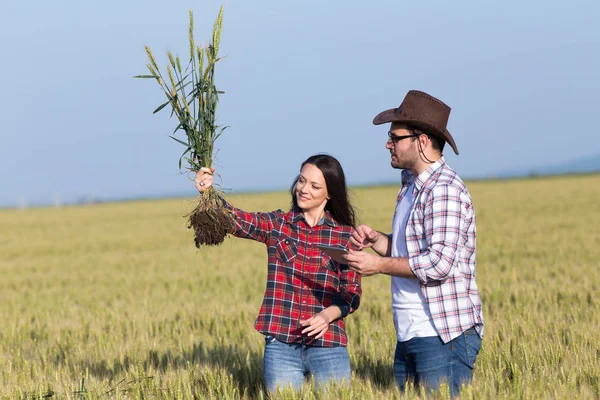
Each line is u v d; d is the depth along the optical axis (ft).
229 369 29.53
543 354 28.37
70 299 66.44
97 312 52.75
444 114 22.82
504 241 103.71
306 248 25.03
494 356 27.86
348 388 22.58
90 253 122.01
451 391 22.39
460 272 22.49
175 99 24.56
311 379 24.14
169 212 277.44
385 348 32.09
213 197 24.66
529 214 163.43
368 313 44.93
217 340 37.93
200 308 51.52
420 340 22.67
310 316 24.79
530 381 23.67
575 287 54.08
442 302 22.36
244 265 89.51
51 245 142.20
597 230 116.78
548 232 116.57
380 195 324.80
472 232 22.74
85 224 216.95
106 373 31.32
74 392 25.68
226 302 55.72
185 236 153.58
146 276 81.92
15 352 38.11
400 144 23.03
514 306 46.24
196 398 24.76
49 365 32.55
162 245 132.46
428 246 22.21
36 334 45.88
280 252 25.07
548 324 37.01
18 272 95.81
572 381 23.65
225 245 125.39
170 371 28.02
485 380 23.79
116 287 74.23
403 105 23.16
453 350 22.47
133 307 54.54
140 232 171.63
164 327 43.93
